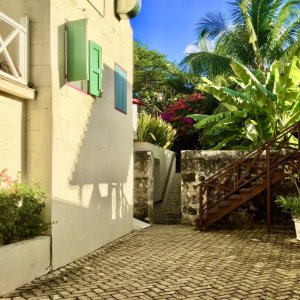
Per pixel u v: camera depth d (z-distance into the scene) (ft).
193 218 38.60
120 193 31.76
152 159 41.06
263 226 36.68
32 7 20.75
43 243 19.42
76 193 23.38
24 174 20.51
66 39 22.13
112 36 30.17
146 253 24.82
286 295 15.94
